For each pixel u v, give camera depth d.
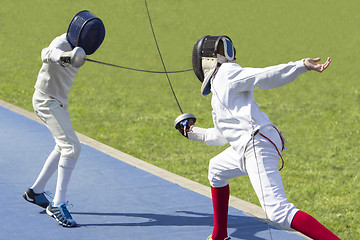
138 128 30.64
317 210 20.06
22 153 23.30
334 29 64.50
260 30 64.38
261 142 13.04
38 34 62.28
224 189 14.66
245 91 13.28
